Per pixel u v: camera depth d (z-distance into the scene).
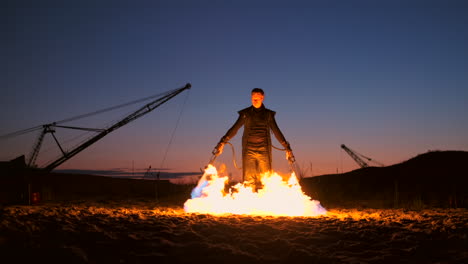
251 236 7.24
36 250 5.75
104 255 5.85
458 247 6.46
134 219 8.49
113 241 6.50
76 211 9.60
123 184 23.62
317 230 7.83
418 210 12.80
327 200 17.92
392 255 6.10
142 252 6.10
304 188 21.55
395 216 10.52
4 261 5.30
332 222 8.73
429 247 6.52
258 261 5.91
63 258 5.51
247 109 12.65
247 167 12.60
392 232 7.65
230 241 6.93
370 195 18.61
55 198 17.27
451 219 9.03
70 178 24.47
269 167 12.59
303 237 7.20
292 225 8.27
